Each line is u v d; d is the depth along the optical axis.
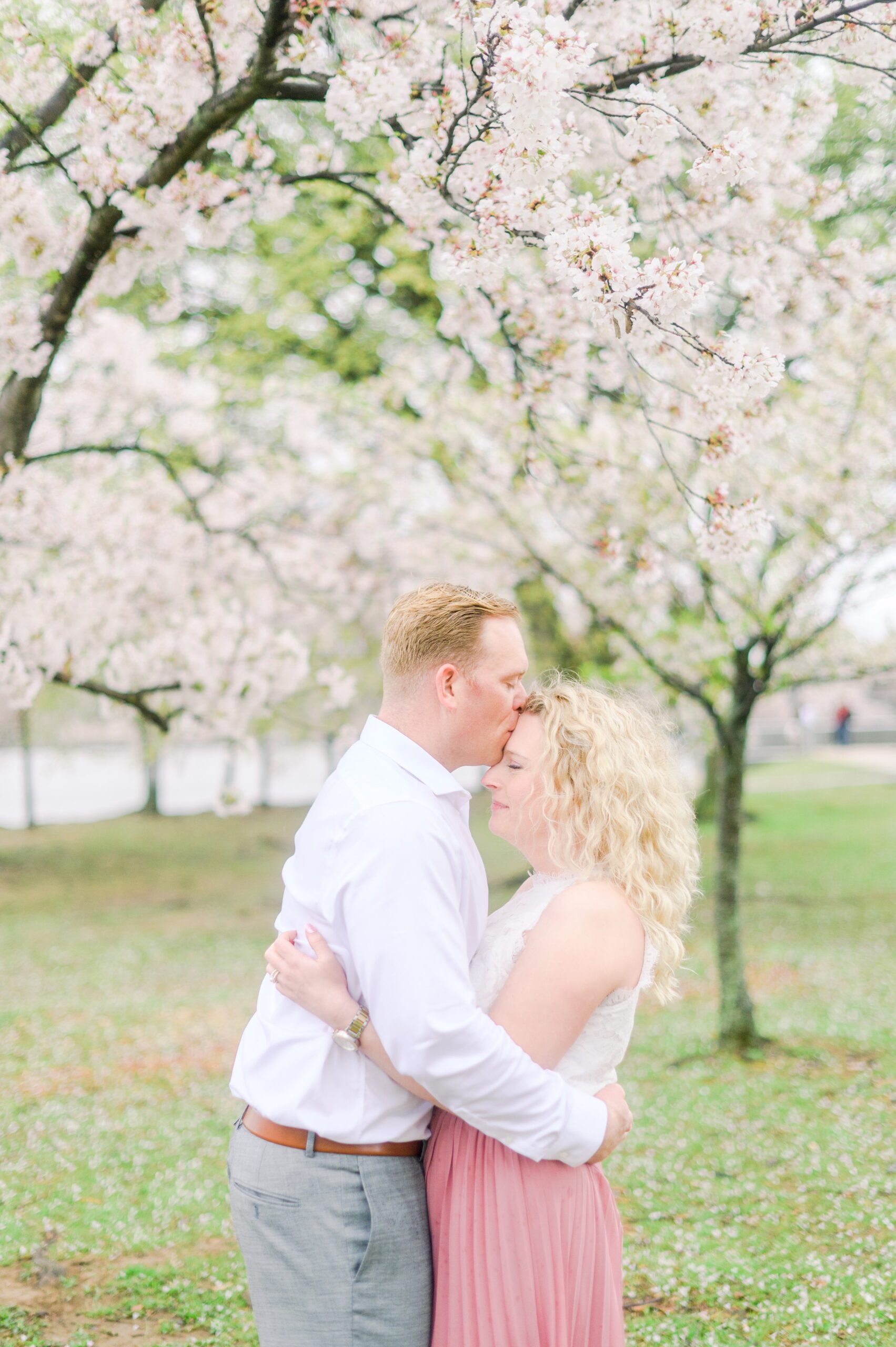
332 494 9.19
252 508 8.68
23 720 21.08
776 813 21.94
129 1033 8.72
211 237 4.51
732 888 7.45
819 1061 7.00
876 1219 4.41
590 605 7.27
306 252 9.79
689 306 2.95
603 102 3.70
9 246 4.39
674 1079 6.86
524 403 4.84
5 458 4.88
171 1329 3.72
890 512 6.50
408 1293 1.97
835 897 13.81
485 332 4.67
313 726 7.93
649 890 2.12
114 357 8.24
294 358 10.53
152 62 3.99
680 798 2.29
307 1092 1.95
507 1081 1.83
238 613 6.92
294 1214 1.94
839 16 3.27
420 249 4.37
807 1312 3.64
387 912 1.85
